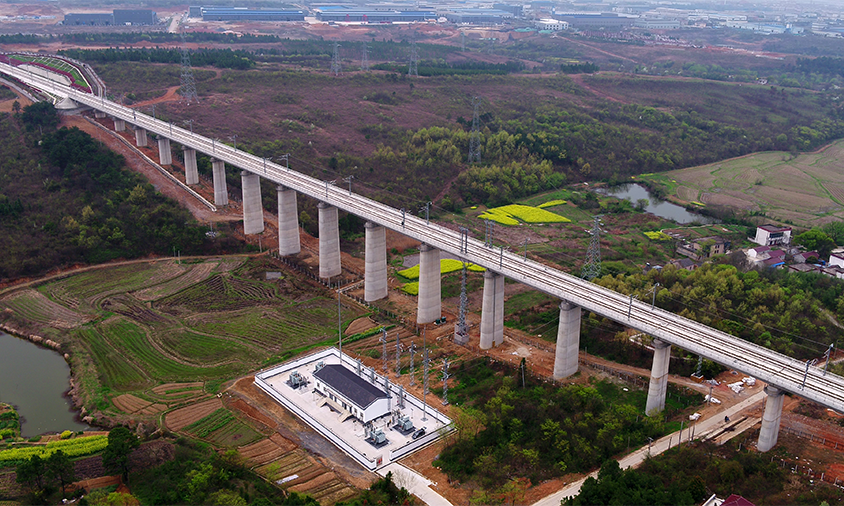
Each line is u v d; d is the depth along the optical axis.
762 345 165.50
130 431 139.25
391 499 118.81
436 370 163.75
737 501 105.25
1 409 148.38
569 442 129.25
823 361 161.00
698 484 113.94
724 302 183.62
